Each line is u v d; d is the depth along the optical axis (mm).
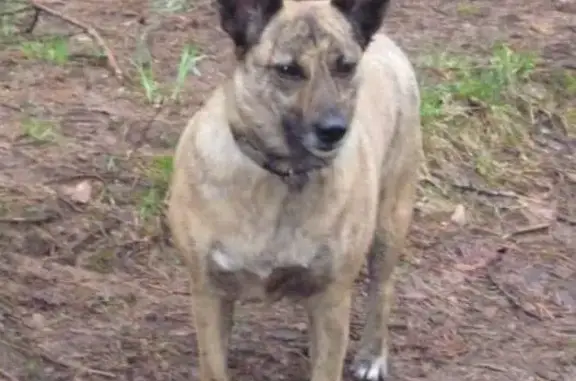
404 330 6672
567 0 11406
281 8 5156
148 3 10641
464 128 8867
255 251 5191
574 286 7227
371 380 6285
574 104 9445
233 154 5117
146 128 8422
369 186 5418
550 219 8008
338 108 5012
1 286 6645
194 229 5234
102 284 6773
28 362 6062
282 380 6113
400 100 6062
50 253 7023
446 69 9625
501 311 6918
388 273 6266
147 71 9242
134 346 6270
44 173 7789
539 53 10164
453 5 11227
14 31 9852
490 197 8211
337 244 5254
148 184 7707
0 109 8594
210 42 9922
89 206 7469
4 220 7234
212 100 5336
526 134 9016
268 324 6566
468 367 6371
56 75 9172
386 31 10461
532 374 6336
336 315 5434
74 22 9352
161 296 6719
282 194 5125
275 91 5047
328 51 5082
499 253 7535
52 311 6496
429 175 8297
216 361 5488
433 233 7703
